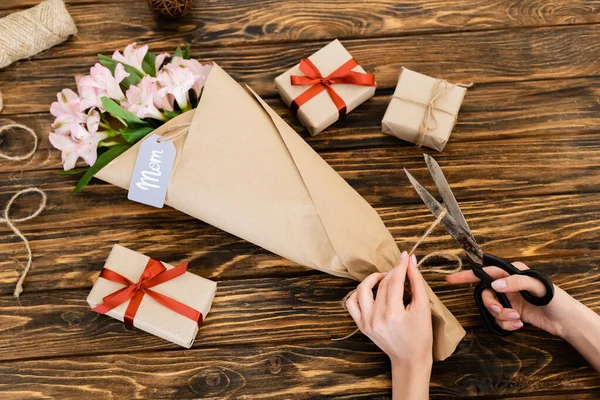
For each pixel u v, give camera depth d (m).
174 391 0.85
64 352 0.86
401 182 0.92
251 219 0.84
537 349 0.87
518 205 0.91
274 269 0.89
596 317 0.81
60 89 0.94
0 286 0.87
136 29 0.96
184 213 0.90
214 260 0.89
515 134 0.94
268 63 0.96
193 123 0.82
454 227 0.78
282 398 0.85
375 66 0.96
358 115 0.94
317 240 0.83
